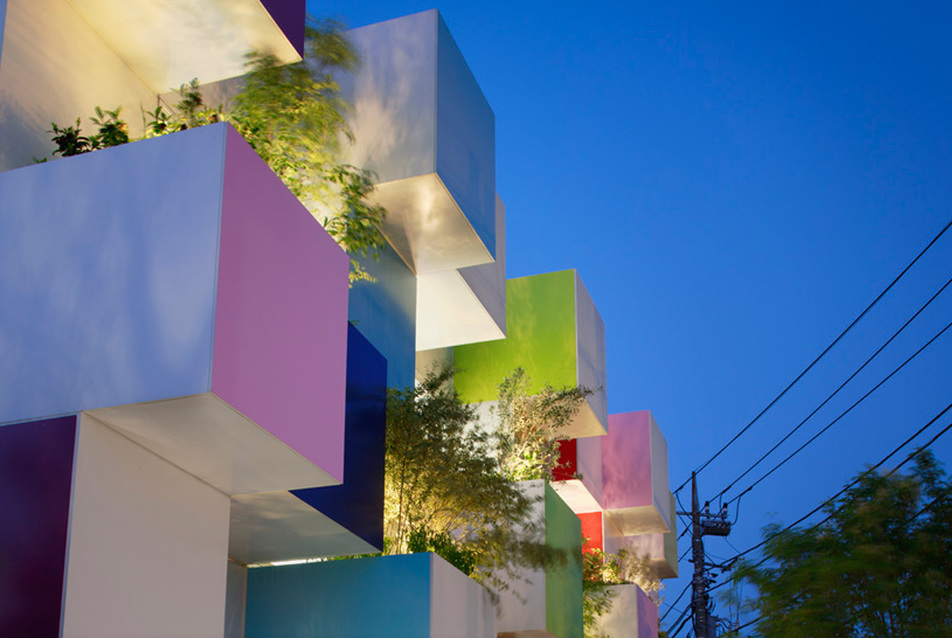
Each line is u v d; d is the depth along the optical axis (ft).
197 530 22.95
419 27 37.22
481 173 39.81
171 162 20.97
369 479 30.63
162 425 20.66
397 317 39.88
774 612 33.47
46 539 19.20
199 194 20.61
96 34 28.04
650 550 77.51
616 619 57.31
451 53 38.22
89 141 24.62
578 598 45.39
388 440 34.37
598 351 58.23
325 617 30.17
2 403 20.29
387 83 36.76
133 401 19.62
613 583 58.75
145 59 29.12
